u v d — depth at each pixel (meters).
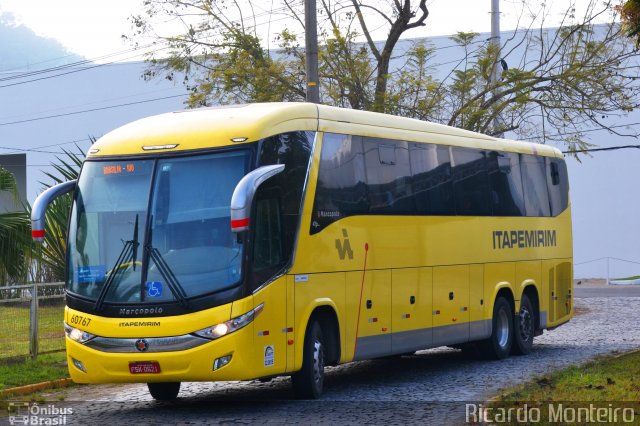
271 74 31.23
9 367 17.08
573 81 30.59
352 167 15.09
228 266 12.52
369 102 31.25
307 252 13.77
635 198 50.59
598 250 51.31
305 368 13.75
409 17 31.66
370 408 12.98
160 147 13.19
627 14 15.92
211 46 31.84
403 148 16.70
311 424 11.73
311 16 22.69
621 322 27.64
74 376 13.08
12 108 55.06
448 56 43.75
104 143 13.64
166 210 12.87
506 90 31.25
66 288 13.24
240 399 14.25
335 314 14.46
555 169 23.05
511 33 43.97
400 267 16.27
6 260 18.41
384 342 15.70
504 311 20.09
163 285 12.58
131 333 12.55
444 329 17.66
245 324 12.46
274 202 13.20
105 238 13.02
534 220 21.69
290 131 13.70
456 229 18.28
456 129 18.89
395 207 16.22
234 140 12.96
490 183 19.80
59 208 27.17
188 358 12.34
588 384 13.47
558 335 24.75
